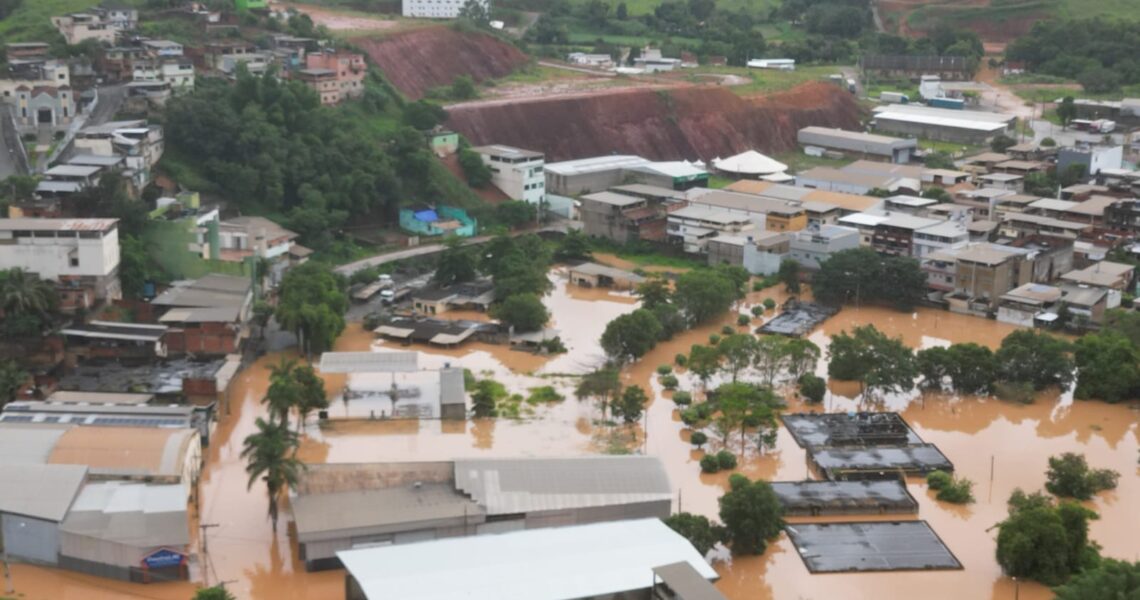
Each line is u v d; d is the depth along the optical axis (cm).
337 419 15812
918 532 12838
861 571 12062
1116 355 17000
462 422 15825
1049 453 15075
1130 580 10175
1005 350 17188
